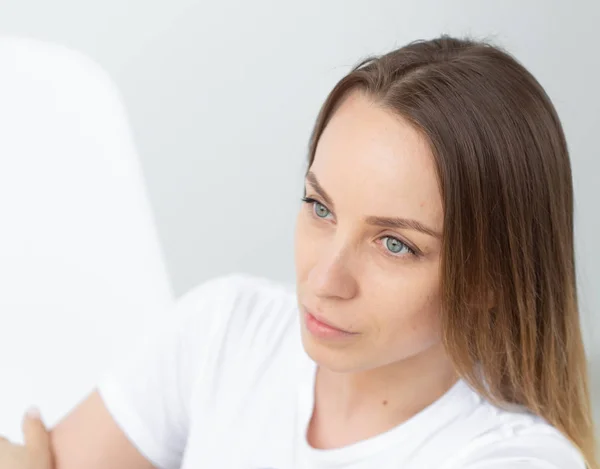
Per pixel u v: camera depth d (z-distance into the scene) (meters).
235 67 1.72
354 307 0.72
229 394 0.94
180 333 0.98
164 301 1.93
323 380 0.88
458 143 0.69
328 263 0.71
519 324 0.77
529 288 0.76
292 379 0.91
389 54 0.76
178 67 1.76
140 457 0.98
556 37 1.53
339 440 0.86
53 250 1.94
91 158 1.86
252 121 1.75
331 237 0.73
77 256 1.94
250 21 1.69
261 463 0.89
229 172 1.80
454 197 0.69
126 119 1.82
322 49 1.66
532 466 0.76
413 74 0.71
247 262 1.86
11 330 1.98
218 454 0.92
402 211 0.69
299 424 0.88
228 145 1.78
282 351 0.93
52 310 1.96
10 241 1.93
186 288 1.92
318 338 0.74
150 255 1.91
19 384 2.00
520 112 0.73
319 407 0.88
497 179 0.71
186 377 0.97
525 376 0.79
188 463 0.94
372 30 1.62
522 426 0.81
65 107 1.84
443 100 0.69
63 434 0.99
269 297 0.98
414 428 0.82
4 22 1.81
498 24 1.55
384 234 0.70
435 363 0.82
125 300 1.94
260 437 0.90
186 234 1.87
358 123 0.70
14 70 1.83
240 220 1.83
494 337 0.77
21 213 1.92
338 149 0.70
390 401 0.84
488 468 0.78
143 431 0.97
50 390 2.00
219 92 1.75
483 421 0.82
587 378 0.86
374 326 0.73
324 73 1.67
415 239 0.70
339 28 1.64
